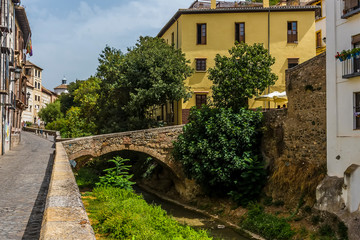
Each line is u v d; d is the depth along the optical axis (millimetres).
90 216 9805
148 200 23828
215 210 20219
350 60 14750
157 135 22750
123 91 28219
